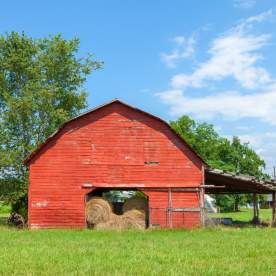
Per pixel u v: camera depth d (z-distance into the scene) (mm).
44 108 42219
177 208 28484
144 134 31297
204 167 31062
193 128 89562
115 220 29406
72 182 30797
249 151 98875
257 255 15766
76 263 13859
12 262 14031
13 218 35688
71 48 44938
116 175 30906
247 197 96375
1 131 41125
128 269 12891
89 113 31438
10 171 40594
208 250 16953
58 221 30406
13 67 43719
